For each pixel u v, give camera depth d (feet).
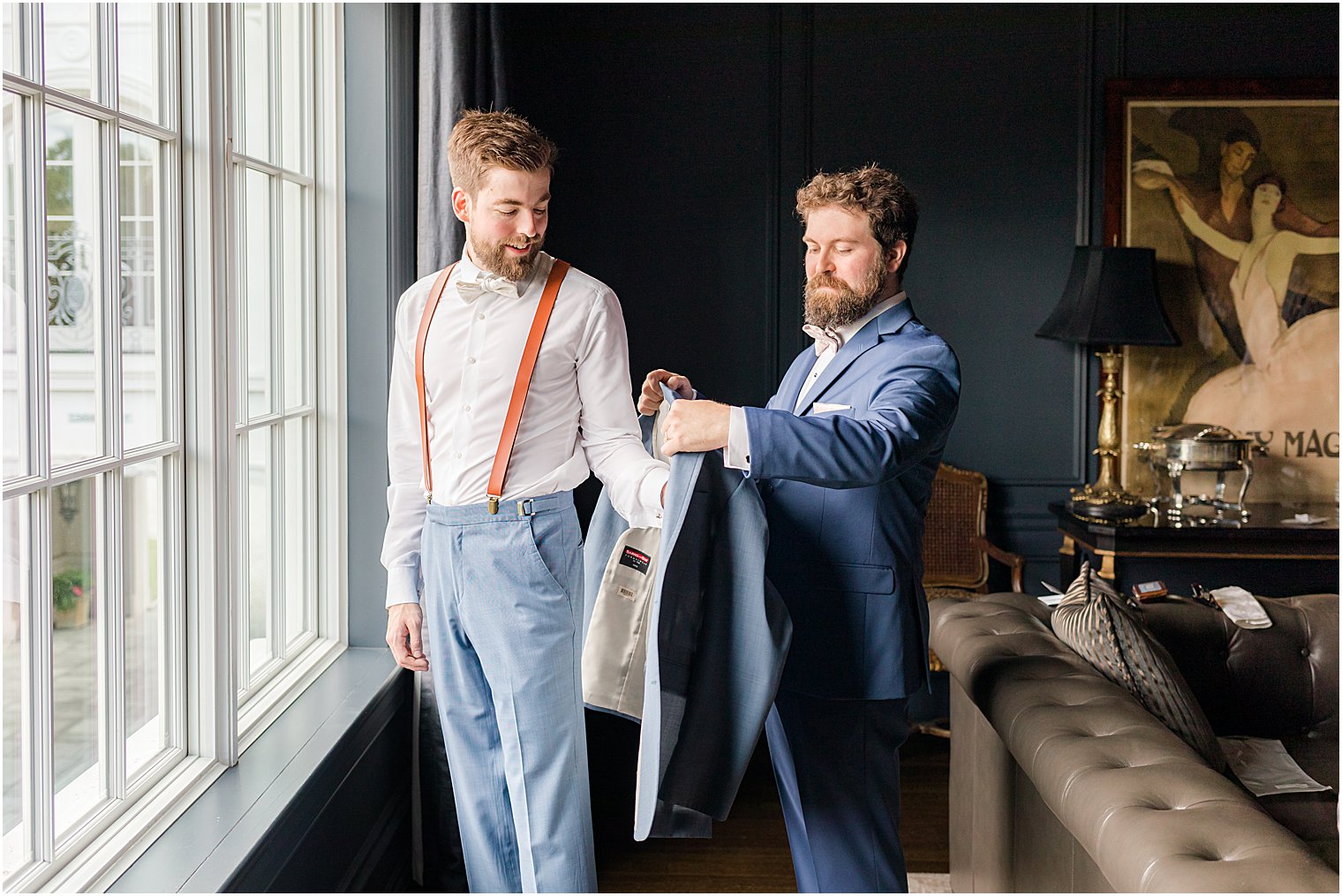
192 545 6.19
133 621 5.91
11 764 4.62
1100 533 12.27
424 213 8.70
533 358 5.78
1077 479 14.08
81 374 5.14
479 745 6.23
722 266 14.06
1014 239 13.94
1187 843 4.46
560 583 5.91
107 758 5.44
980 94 13.84
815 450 4.83
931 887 9.34
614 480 5.92
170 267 5.93
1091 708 6.17
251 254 7.64
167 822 5.63
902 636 5.72
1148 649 6.99
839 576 5.69
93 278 5.22
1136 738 5.65
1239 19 13.74
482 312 5.84
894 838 5.87
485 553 5.82
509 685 5.85
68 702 5.14
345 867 7.41
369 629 9.32
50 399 4.84
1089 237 13.87
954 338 14.06
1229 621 8.80
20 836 4.68
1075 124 13.85
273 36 8.02
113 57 5.27
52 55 4.83
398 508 6.43
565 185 13.97
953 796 9.09
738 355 14.14
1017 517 14.14
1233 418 13.88
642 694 6.12
